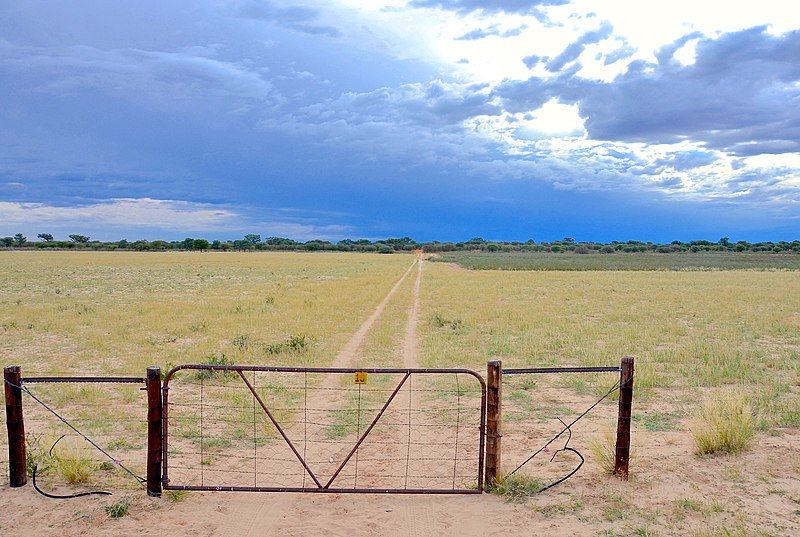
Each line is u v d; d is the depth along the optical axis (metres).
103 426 8.47
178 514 5.67
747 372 12.17
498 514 5.66
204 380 11.55
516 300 29.56
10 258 85.56
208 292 32.75
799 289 36.91
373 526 5.45
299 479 6.60
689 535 5.19
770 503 5.77
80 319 20.17
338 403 9.88
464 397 10.35
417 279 47.91
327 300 27.36
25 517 5.55
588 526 5.38
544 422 8.91
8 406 6.12
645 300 29.45
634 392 10.64
